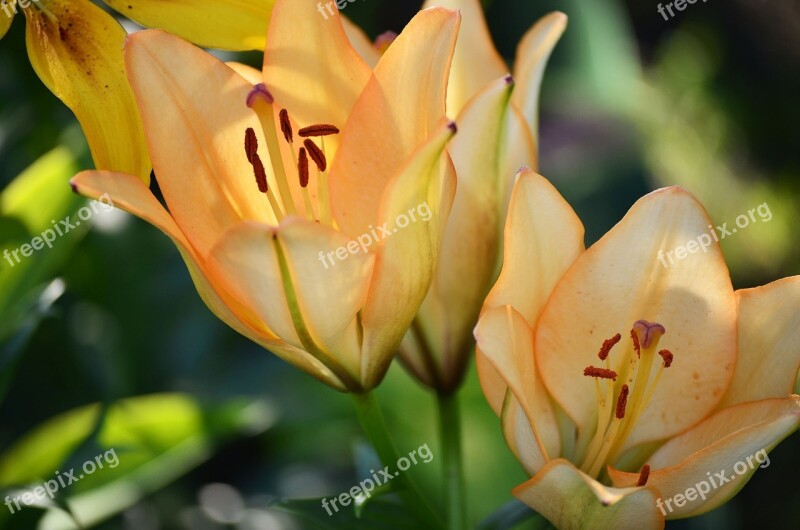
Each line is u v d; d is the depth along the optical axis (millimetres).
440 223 493
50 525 621
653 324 500
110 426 632
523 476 677
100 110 526
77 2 526
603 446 522
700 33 1272
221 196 505
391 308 493
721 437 510
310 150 503
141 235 704
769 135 1223
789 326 508
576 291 506
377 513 533
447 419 550
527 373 504
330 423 761
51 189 594
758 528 997
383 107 490
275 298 482
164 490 724
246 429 685
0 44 652
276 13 504
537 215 498
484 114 521
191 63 500
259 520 727
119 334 702
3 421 691
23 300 598
